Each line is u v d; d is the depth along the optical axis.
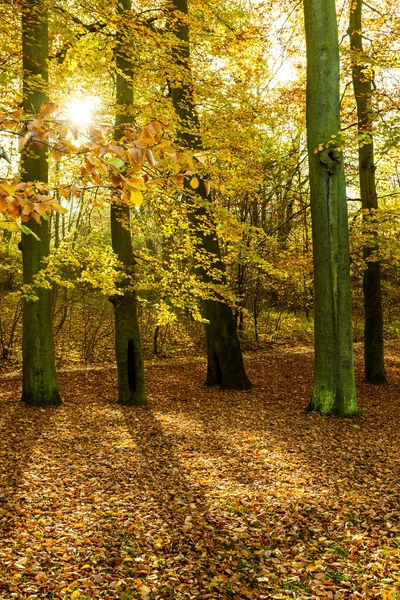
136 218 16.48
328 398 10.62
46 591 4.24
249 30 14.05
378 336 16.05
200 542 5.19
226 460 7.84
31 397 11.80
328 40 10.04
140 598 4.21
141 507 6.04
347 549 5.00
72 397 13.30
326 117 10.15
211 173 11.21
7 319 21.91
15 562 4.64
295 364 20.03
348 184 17.89
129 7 11.83
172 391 14.88
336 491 6.45
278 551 4.99
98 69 9.93
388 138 9.87
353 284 25.44
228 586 4.41
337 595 4.24
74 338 21.80
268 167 18.34
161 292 12.18
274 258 18.75
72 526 5.48
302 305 28.48
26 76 10.41
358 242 14.26
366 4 14.55
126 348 12.66
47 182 11.05
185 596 4.26
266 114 13.65
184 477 7.09
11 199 2.21
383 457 7.77
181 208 12.11
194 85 11.27
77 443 8.81
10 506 5.91
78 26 10.33
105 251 11.21
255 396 14.05
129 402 12.64
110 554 4.91
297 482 6.80
